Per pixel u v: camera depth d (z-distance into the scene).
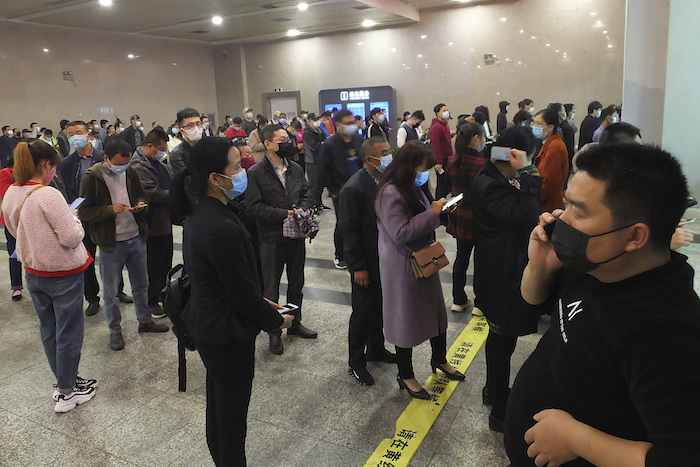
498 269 2.17
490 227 2.20
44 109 12.27
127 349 3.41
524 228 2.14
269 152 3.26
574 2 11.12
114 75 13.68
